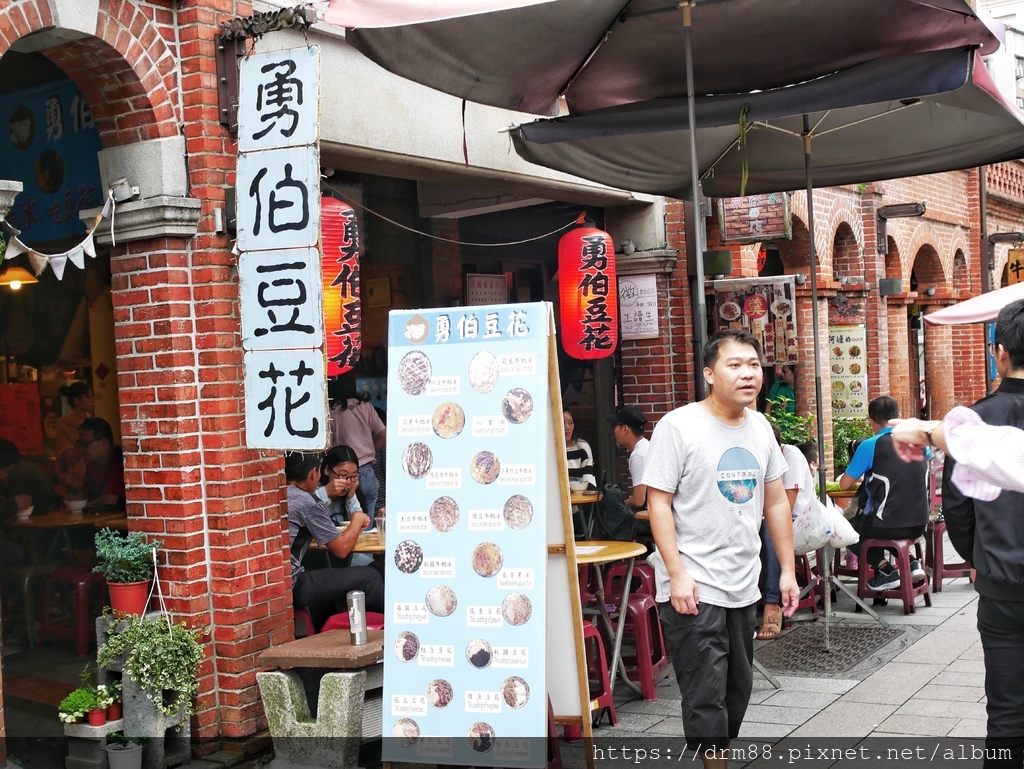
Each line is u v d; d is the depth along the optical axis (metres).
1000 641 3.99
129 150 5.57
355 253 5.82
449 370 4.77
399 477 4.79
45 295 8.48
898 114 7.45
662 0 6.04
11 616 7.84
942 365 19.05
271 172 5.32
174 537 5.57
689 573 4.51
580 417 10.63
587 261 8.31
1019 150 7.84
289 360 5.33
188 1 5.56
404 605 4.71
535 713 4.49
